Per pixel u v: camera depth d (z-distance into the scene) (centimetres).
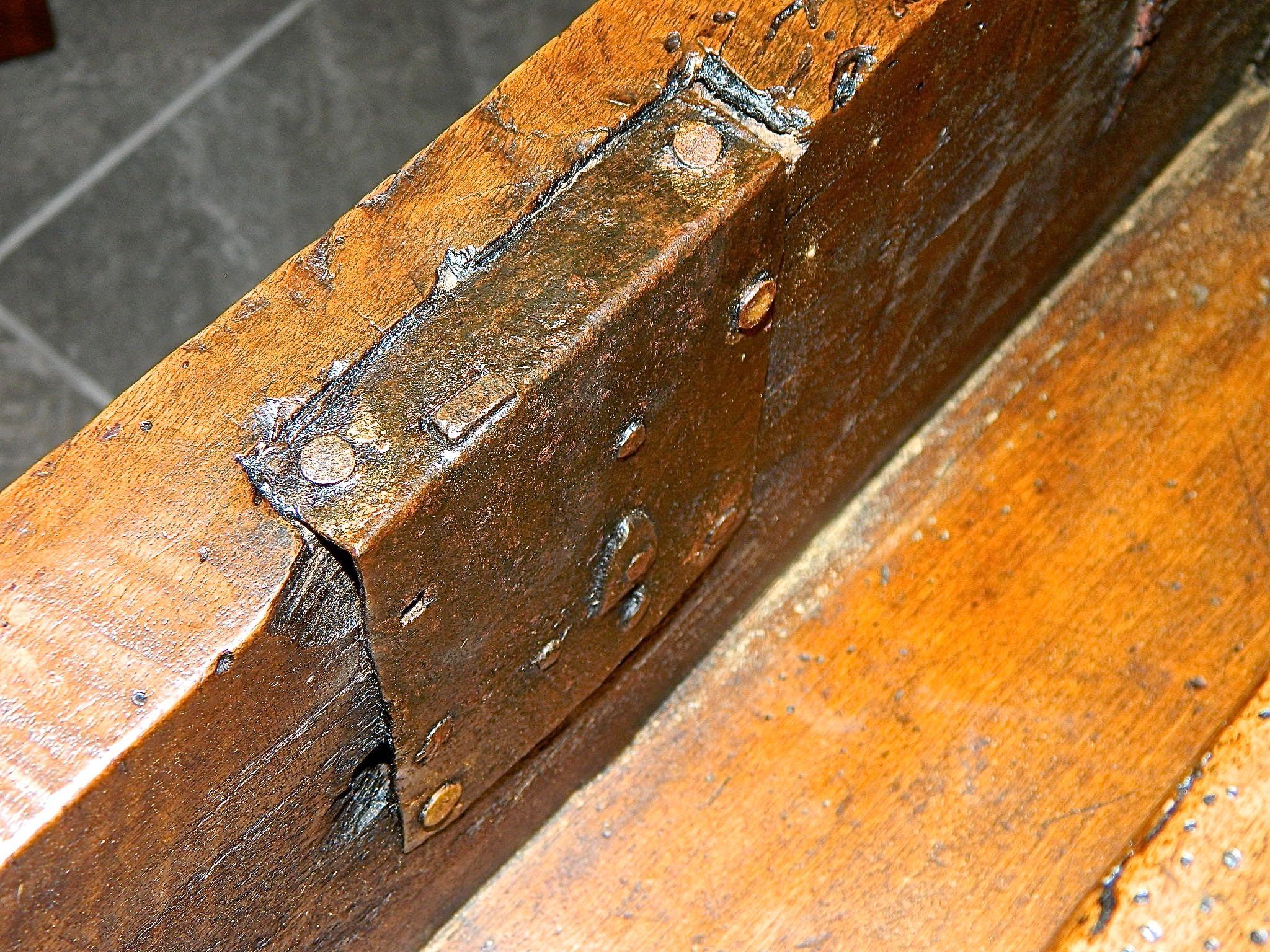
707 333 51
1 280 106
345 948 60
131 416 45
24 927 44
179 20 113
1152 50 67
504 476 46
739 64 50
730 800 68
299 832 51
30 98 111
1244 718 50
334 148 110
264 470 44
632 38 50
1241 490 73
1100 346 77
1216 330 77
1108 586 71
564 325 46
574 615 54
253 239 107
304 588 44
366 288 47
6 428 103
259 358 46
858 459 70
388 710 49
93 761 42
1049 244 73
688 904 66
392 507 44
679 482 55
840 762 69
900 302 63
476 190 48
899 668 70
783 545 69
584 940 66
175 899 48
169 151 109
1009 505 73
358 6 113
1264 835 48
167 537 44
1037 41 58
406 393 45
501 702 54
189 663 43
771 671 70
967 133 58
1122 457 74
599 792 68
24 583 43
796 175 50
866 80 50
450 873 63
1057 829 67
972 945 65
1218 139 81
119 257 107
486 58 112
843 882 66
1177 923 47
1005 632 70
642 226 47
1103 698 69
